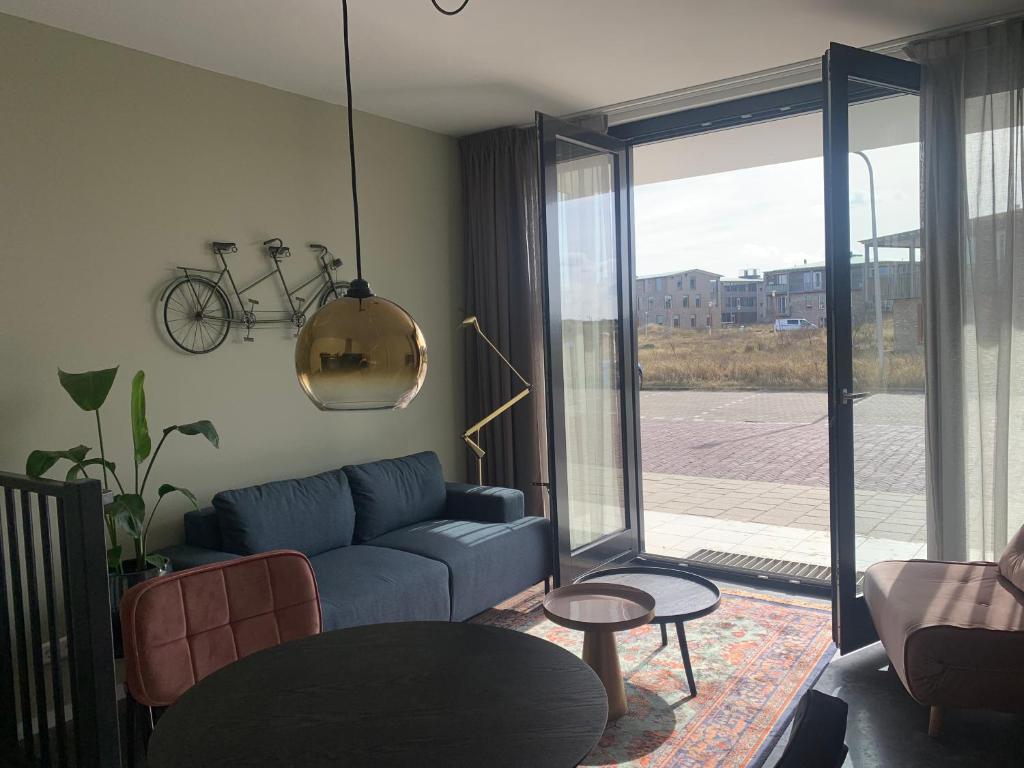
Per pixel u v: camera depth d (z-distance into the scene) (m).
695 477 7.57
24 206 2.88
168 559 3.00
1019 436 3.26
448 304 4.81
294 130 3.88
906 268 3.36
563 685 1.55
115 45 3.15
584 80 3.81
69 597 1.98
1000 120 3.21
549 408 3.87
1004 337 3.24
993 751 2.49
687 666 2.87
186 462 3.42
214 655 1.99
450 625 1.91
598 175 4.29
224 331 3.56
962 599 2.66
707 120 4.18
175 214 3.37
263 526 3.28
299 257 3.91
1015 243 3.21
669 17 3.07
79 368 3.05
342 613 2.85
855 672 3.11
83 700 1.99
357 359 1.41
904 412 3.37
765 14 3.08
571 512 4.12
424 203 4.63
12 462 2.87
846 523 3.20
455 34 3.18
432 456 4.27
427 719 1.42
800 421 10.62
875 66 3.19
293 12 2.90
